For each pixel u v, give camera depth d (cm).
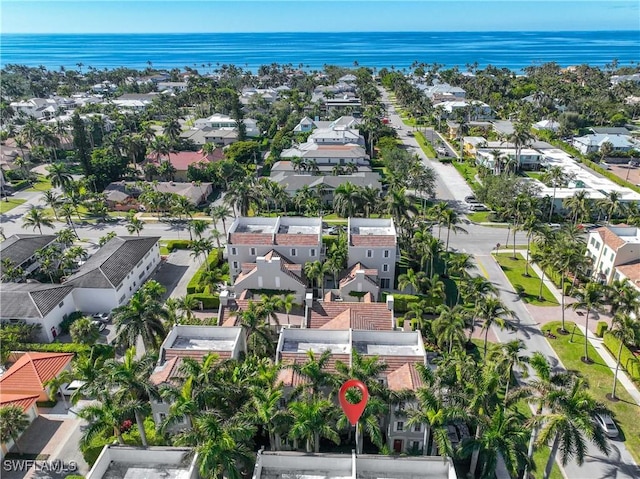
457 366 4762
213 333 5772
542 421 4266
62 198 11944
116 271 7969
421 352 5338
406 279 7656
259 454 3859
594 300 6288
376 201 10062
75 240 10456
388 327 6116
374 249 8056
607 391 5972
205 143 16425
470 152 16138
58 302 7231
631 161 15438
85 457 4966
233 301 6650
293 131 18562
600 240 8325
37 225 10425
